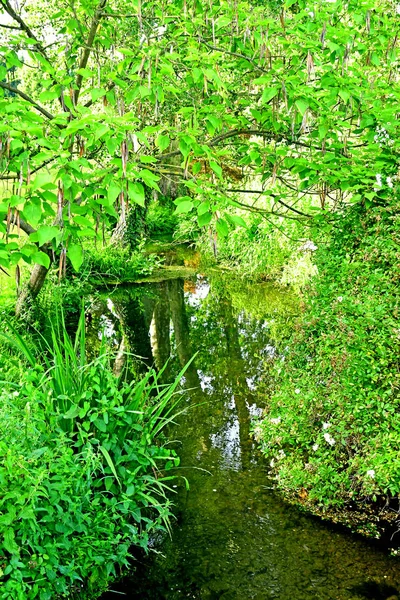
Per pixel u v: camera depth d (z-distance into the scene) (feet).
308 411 14.75
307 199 37.19
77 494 10.71
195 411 19.69
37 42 16.85
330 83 14.40
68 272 35.53
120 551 11.27
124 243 43.70
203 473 15.69
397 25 16.39
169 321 31.09
